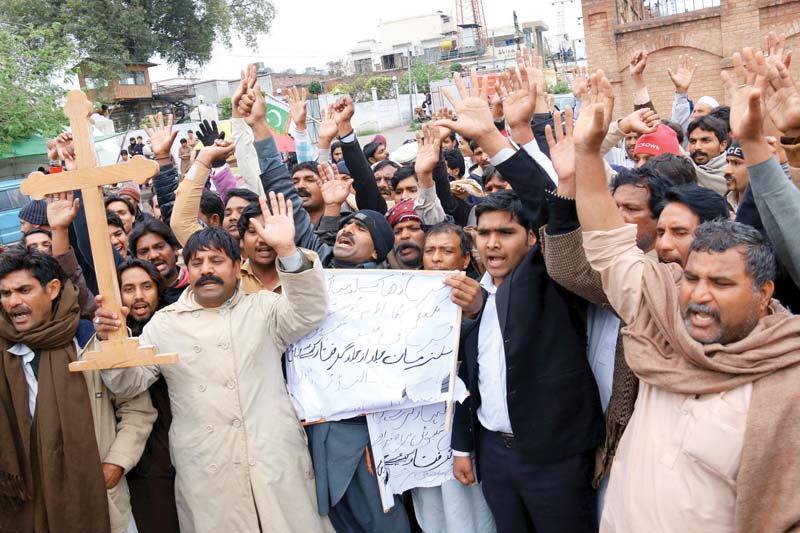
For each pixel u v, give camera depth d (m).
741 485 2.06
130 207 5.92
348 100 4.96
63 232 3.21
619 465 2.50
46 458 2.93
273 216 3.08
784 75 2.65
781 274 2.79
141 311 3.72
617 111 15.80
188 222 4.26
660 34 15.13
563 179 2.71
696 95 15.07
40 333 2.93
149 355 2.86
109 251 2.89
